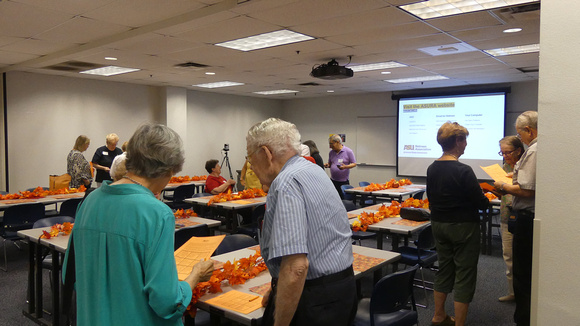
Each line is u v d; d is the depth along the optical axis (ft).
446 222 8.89
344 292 4.57
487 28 13.73
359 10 11.79
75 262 4.50
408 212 11.76
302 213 4.30
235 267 6.88
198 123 31.89
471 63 20.16
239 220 19.90
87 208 4.46
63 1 11.32
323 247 4.48
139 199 4.16
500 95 27.25
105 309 4.12
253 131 4.94
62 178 18.92
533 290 4.61
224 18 12.38
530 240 7.62
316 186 4.54
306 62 19.90
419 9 12.12
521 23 13.16
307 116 37.06
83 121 25.55
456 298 8.89
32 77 23.26
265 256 4.68
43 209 15.35
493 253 16.98
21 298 12.18
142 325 4.05
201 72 22.84
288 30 14.12
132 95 27.99
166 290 3.97
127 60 19.22
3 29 14.25
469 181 8.54
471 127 28.35
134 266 4.02
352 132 34.30
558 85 4.36
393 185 20.88
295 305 4.22
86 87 25.63
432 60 19.38
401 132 31.32
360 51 17.39
